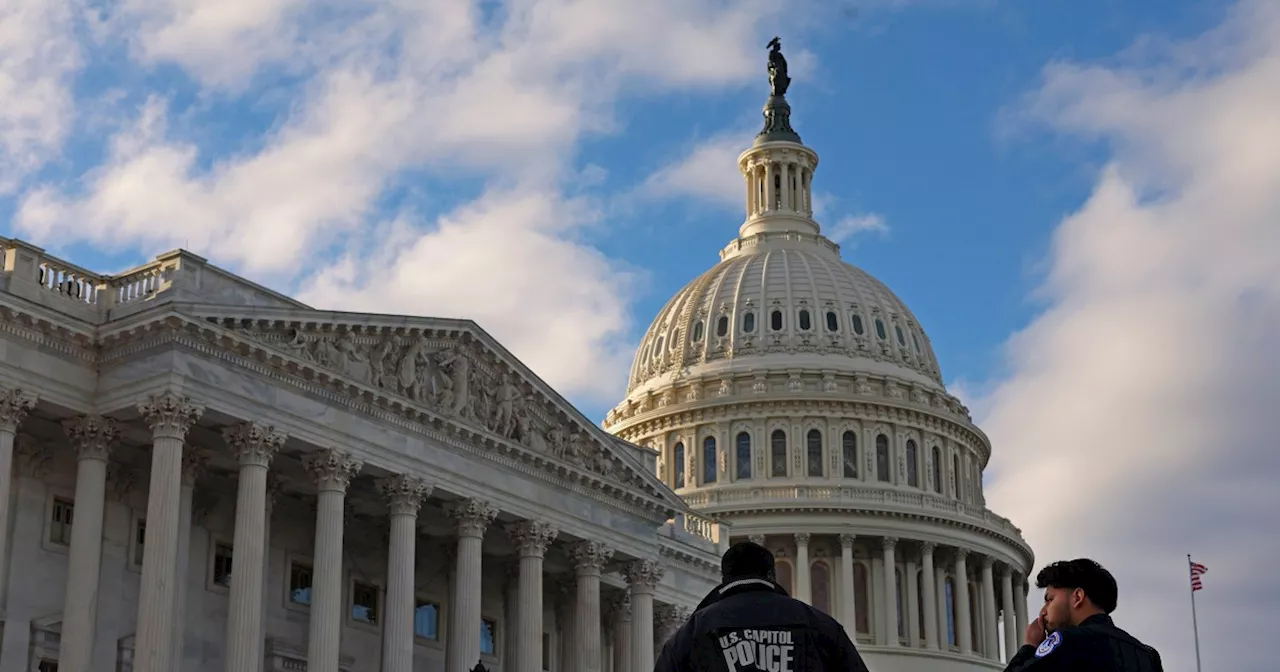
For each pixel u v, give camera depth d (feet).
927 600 515.09
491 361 253.03
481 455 247.91
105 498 215.72
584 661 263.90
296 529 243.81
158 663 191.01
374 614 256.73
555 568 284.41
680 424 545.44
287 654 234.38
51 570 207.82
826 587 513.45
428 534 262.47
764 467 529.86
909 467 537.65
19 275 200.03
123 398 202.39
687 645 44.52
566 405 265.34
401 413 232.94
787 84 643.86
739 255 596.70
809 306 558.97
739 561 46.60
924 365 568.41
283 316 214.28
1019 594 569.64
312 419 218.79
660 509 285.43
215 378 205.67
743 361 549.13
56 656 205.57
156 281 209.15
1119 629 46.91
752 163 620.08
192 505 224.94
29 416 204.64
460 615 240.53
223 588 229.25
